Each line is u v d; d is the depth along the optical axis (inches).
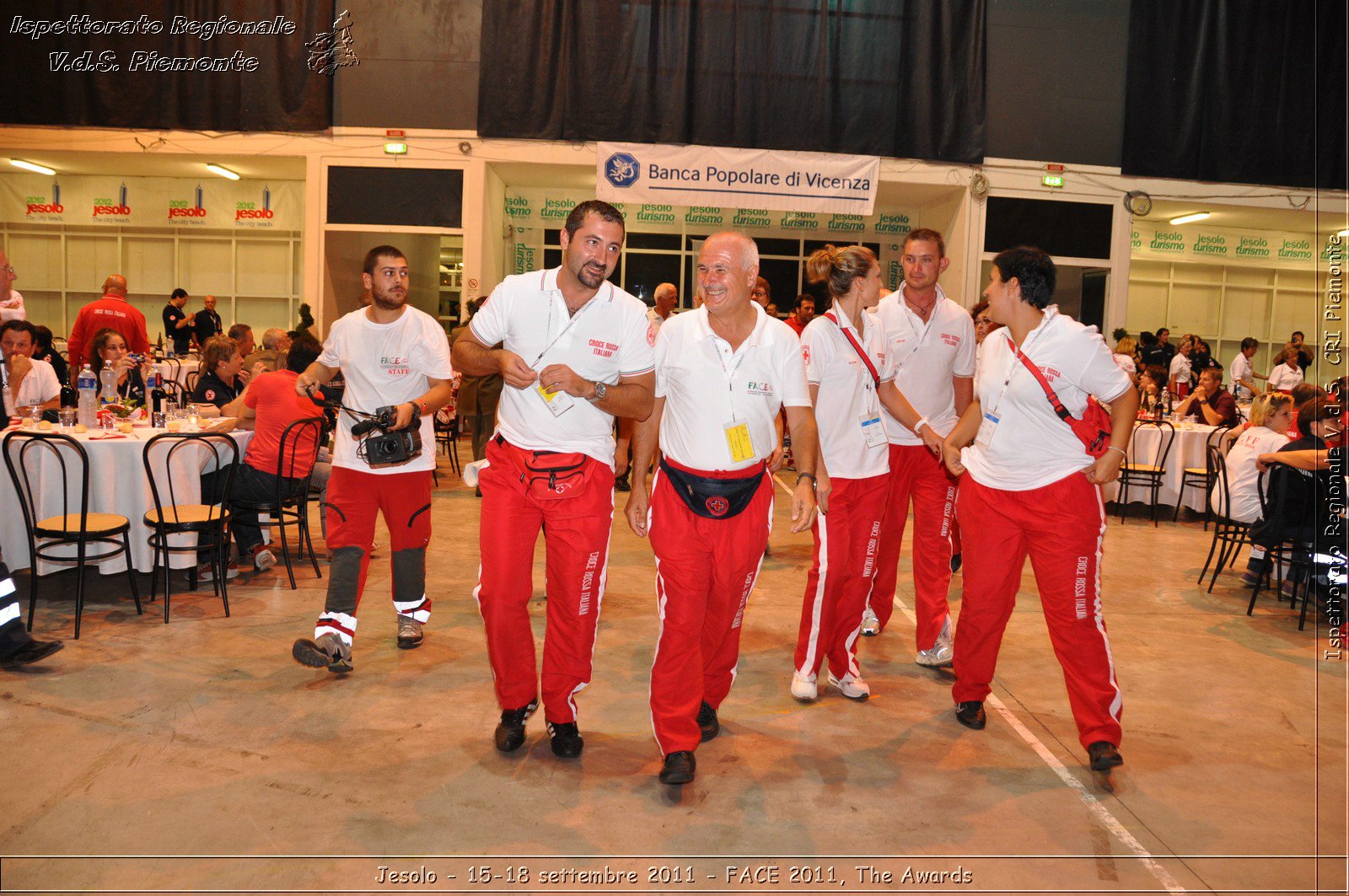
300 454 203.0
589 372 112.3
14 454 175.5
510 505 112.7
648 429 116.0
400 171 466.3
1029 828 105.3
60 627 165.5
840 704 141.3
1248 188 498.9
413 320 144.7
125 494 179.3
